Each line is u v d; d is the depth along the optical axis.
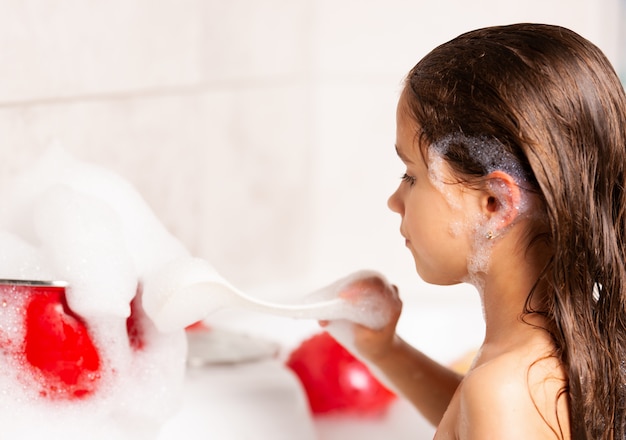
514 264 0.93
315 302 1.09
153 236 1.03
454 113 0.92
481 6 2.11
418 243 0.97
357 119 2.16
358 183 2.18
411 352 1.16
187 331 1.49
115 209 1.02
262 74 1.93
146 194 1.52
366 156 2.17
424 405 1.16
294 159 2.08
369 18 2.12
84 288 0.89
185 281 0.91
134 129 1.47
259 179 1.96
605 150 0.90
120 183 1.06
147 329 0.97
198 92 1.68
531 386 0.87
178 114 1.61
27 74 1.19
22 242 0.93
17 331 0.88
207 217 1.75
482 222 0.93
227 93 1.79
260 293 1.95
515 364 0.89
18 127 1.18
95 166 1.07
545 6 2.12
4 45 1.14
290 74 2.04
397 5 2.12
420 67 0.97
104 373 0.92
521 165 0.90
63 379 0.89
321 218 2.18
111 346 0.93
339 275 2.19
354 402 1.51
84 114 1.32
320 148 2.16
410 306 1.88
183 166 1.64
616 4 2.25
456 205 0.93
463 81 0.92
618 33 2.29
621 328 0.92
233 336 1.51
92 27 1.33
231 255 1.87
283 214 2.06
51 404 0.89
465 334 1.86
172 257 1.01
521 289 0.93
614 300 0.91
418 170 0.96
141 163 1.50
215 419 1.27
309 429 1.37
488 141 0.90
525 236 0.92
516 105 0.88
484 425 0.86
